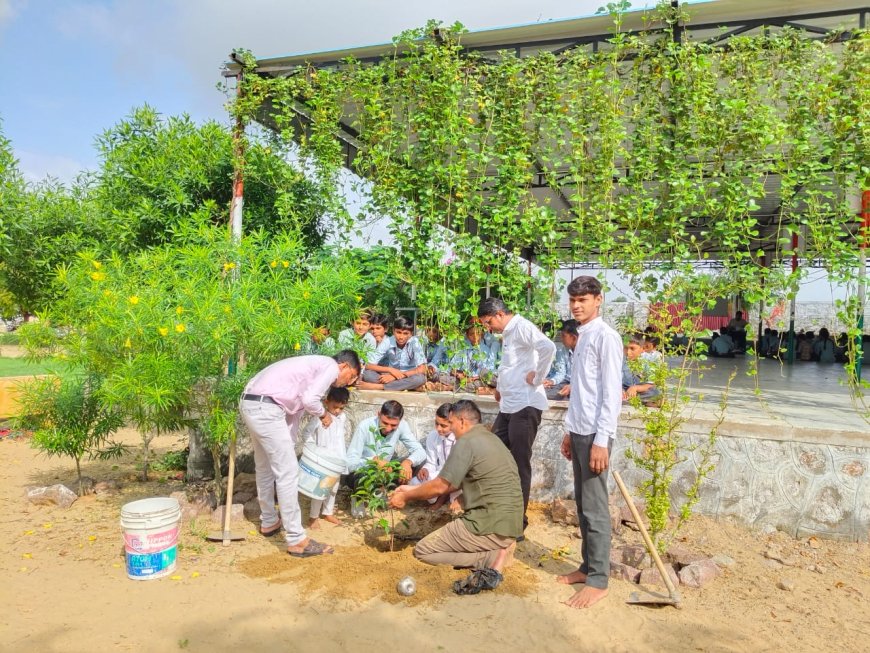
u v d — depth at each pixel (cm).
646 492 505
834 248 525
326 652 300
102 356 482
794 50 544
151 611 334
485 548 389
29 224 770
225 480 566
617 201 574
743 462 487
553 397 564
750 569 422
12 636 299
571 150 600
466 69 623
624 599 368
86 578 378
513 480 392
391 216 632
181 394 462
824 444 468
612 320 566
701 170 546
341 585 366
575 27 603
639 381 581
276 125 753
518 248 593
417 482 507
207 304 435
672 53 555
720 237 553
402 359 651
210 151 728
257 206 745
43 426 538
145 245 712
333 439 488
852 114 530
